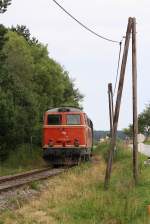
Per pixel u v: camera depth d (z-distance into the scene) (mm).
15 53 51094
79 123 36406
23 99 39281
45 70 58375
